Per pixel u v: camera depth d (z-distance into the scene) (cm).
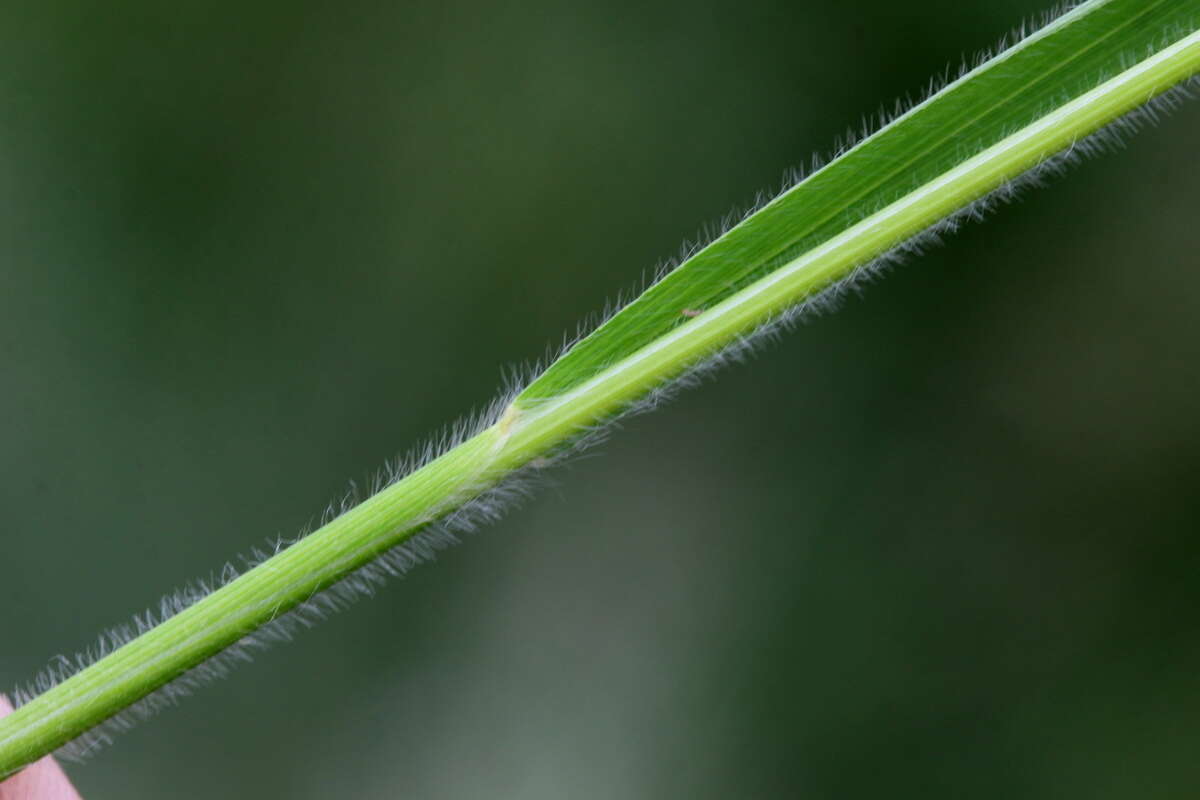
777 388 86
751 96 87
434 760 79
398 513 33
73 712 33
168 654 33
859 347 87
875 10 85
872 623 83
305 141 87
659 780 79
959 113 34
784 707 82
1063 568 84
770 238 34
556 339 87
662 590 83
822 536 85
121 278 84
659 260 87
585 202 88
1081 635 83
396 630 81
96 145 84
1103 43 34
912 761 81
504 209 88
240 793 77
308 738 79
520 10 88
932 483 86
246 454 84
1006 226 86
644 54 88
